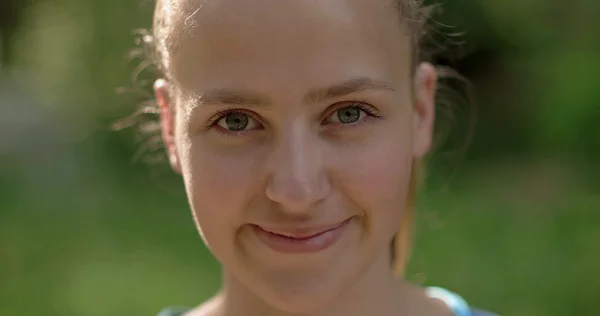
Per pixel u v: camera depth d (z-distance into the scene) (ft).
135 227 18.03
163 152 12.97
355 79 4.36
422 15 5.81
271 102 4.30
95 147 23.07
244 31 4.27
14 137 23.90
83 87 23.18
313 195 4.33
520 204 17.63
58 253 16.65
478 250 14.62
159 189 20.36
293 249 4.53
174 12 4.78
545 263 14.03
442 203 16.79
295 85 4.25
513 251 14.57
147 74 10.61
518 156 21.85
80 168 22.59
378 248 4.80
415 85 5.32
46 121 24.57
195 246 16.55
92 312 13.52
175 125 5.02
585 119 20.34
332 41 4.28
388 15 4.68
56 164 22.68
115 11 21.56
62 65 24.27
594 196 17.92
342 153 4.49
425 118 5.59
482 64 22.89
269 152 4.42
